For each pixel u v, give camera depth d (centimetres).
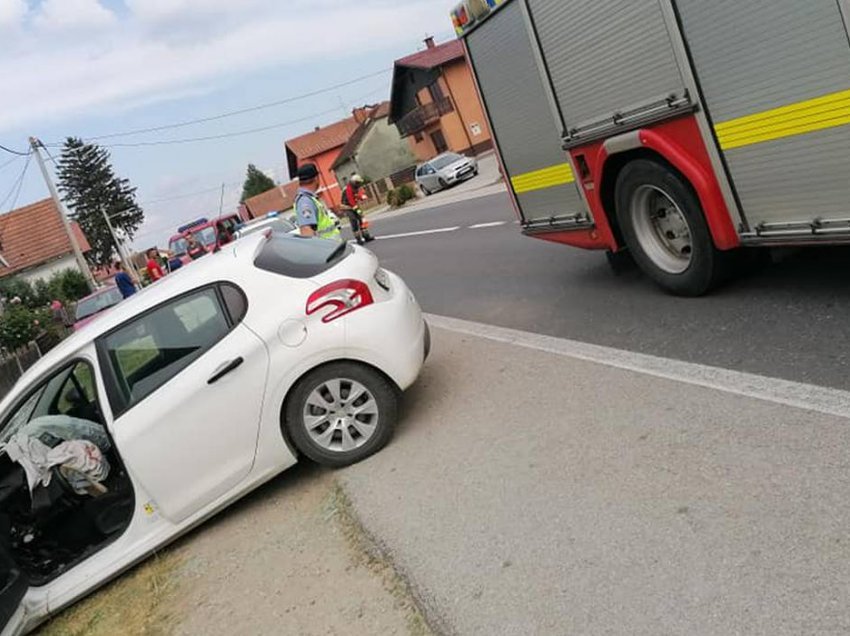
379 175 6034
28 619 459
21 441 500
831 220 448
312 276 506
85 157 8800
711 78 477
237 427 481
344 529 434
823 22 398
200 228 3256
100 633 429
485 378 591
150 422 470
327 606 368
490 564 348
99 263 8806
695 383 454
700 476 356
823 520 299
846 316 473
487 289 927
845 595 261
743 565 291
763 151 466
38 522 488
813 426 365
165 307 487
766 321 509
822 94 417
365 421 510
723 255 564
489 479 423
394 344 505
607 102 575
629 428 426
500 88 702
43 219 4762
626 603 294
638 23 515
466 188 2870
